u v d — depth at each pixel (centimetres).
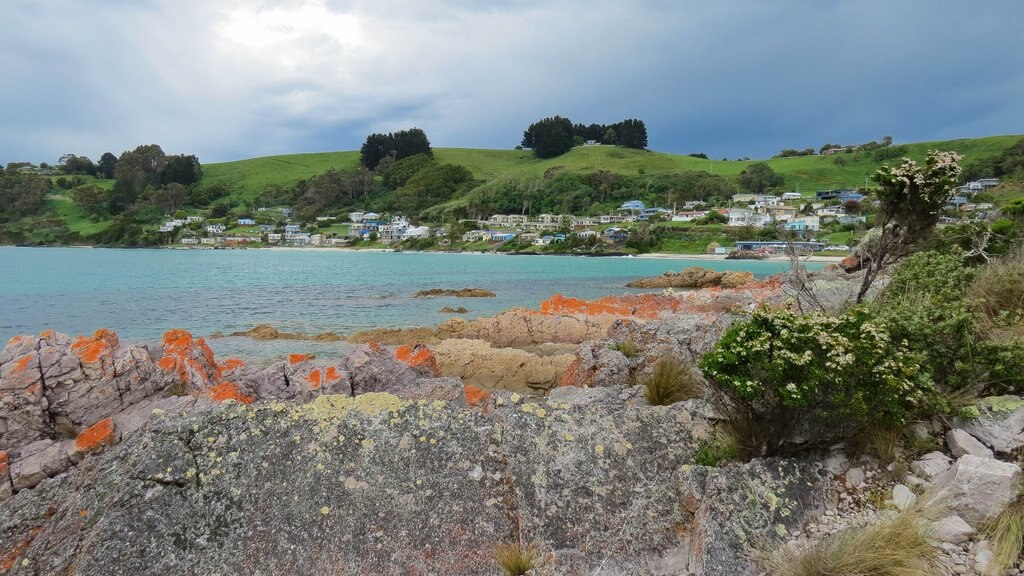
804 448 482
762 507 433
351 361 888
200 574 421
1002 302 689
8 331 2252
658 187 16488
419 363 948
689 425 537
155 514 440
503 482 491
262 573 426
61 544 448
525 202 16150
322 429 508
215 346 1945
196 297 3638
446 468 493
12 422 664
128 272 6028
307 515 455
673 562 434
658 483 488
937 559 374
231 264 7906
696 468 479
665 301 2233
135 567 415
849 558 376
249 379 882
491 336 1962
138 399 760
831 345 460
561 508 471
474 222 15062
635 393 754
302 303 3331
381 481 479
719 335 862
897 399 458
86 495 475
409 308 3112
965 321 529
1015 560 356
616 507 474
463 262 9006
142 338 2122
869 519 418
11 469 599
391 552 442
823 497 446
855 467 466
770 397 482
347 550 440
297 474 478
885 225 734
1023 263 759
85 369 720
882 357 477
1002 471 392
